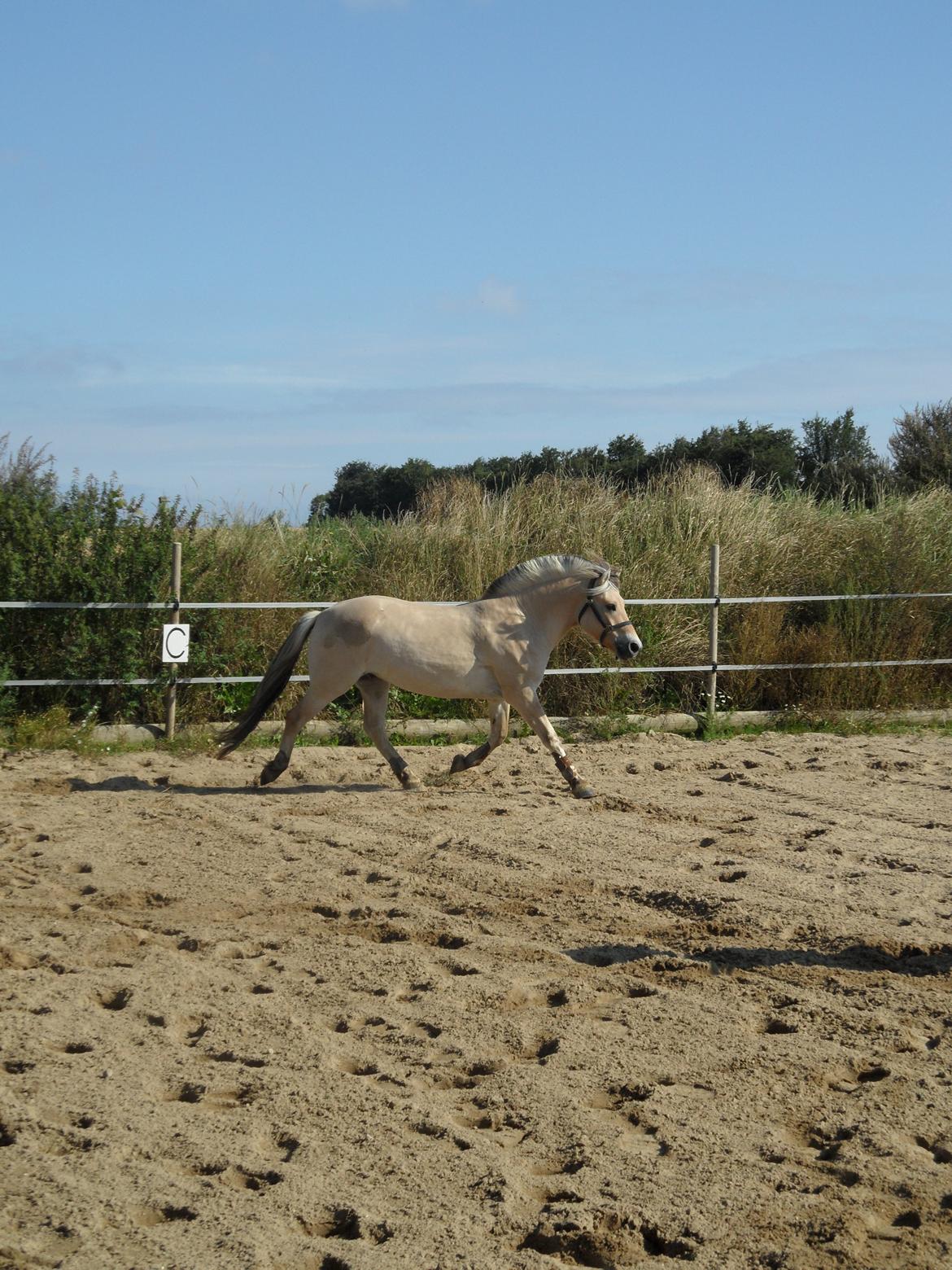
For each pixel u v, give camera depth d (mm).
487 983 5238
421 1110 4062
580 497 15367
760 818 8375
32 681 10664
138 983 5180
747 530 14773
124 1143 3814
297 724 9133
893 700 13398
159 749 10594
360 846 7535
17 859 7137
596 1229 3371
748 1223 3412
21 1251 3217
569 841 7691
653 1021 4863
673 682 13273
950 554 14930
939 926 6000
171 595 11039
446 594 13414
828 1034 4754
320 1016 4898
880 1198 3531
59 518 11203
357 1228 3383
